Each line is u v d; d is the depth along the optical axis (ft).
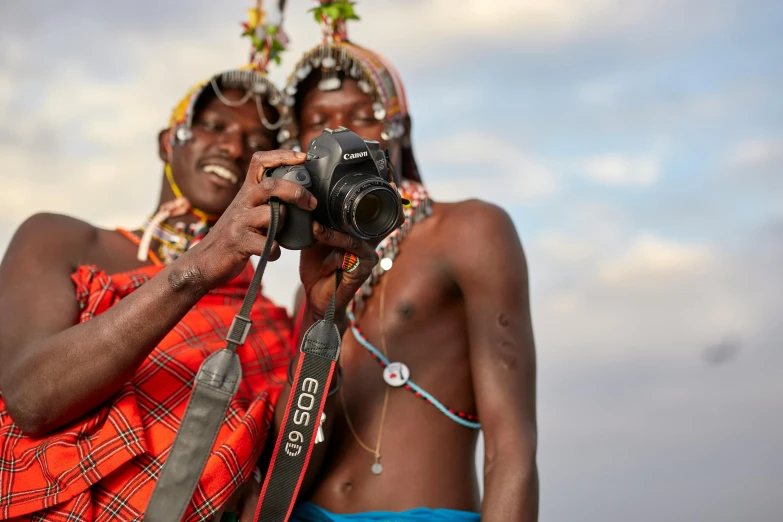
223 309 10.80
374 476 9.59
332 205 7.86
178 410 9.52
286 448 8.11
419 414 9.81
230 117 11.88
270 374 10.71
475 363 9.64
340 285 8.37
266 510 8.09
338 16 11.51
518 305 9.86
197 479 7.55
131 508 8.80
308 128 11.10
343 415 9.89
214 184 11.75
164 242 11.63
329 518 9.38
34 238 10.61
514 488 8.83
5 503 8.95
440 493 9.55
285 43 13.16
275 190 7.73
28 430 9.07
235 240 7.91
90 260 10.94
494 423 9.30
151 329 8.46
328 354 8.16
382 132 10.82
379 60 11.07
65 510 8.78
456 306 10.13
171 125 12.13
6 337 9.66
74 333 8.77
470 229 10.08
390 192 7.84
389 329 10.02
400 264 10.25
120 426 9.00
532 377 9.67
